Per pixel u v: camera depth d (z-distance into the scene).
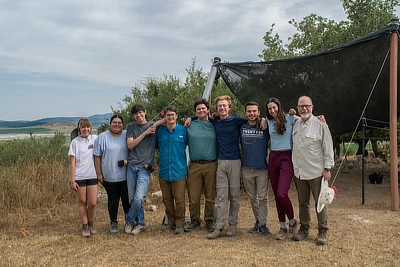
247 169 5.37
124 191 5.66
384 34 7.02
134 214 5.51
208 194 5.64
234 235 5.48
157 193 8.40
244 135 5.30
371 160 14.71
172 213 5.80
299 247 4.90
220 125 5.38
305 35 13.14
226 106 5.31
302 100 4.91
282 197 5.07
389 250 4.76
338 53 7.53
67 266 4.37
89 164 5.44
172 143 5.50
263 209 5.47
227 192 5.43
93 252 4.84
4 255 4.74
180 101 10.37
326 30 12.72
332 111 8.79
